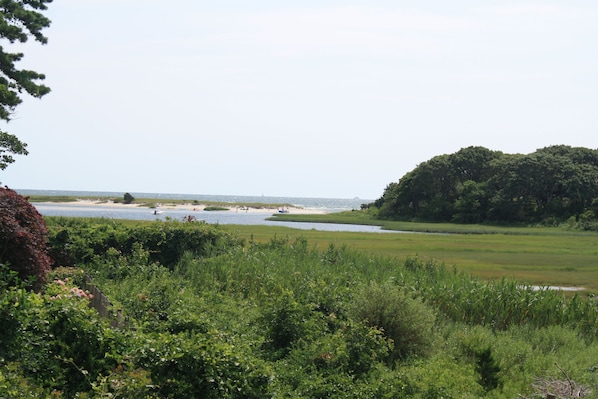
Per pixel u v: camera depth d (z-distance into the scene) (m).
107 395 7.36
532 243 51.75
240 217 96.62
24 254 12.27
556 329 15.52
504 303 17.23
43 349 8.25
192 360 8.17
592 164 111.25
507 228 87.06
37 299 8.91
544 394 10.38
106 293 14.94
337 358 10.54
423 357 11.95
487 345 12.31
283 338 11.84
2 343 7.98
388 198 117.50
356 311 12.58
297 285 17.31
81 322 8.71
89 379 8.09
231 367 8.43
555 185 101.25
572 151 114.62
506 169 104.88
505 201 100.50
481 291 17.30
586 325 16.66
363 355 10.75
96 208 119.31
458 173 113.94
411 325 12.21
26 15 30.69
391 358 11.80
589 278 28.28
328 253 23.97
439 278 19.36
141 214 90.25
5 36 29.62
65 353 8.46
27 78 30.30
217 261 20.48
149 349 8.20
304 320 12.21
